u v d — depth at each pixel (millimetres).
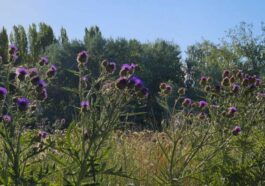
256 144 6863
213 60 45844
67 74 25672
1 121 4660
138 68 5531
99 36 48094
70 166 4992
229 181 6309
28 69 5125
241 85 7172
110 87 4984
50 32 61656
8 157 4555
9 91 4906
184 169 6246
